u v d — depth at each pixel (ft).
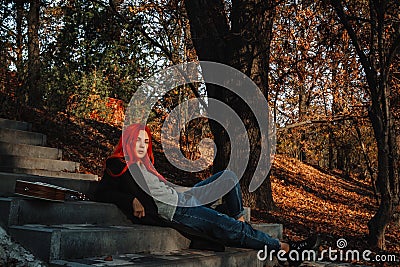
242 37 31.14
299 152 82.17
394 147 25.86
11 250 11.20
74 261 11.38
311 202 51.98
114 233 12.82
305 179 66.64
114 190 15.16
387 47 28.63
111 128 52.29
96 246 12.26
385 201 25.45
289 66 44.45
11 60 33.01
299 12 40.68
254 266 16.44
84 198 15.53
